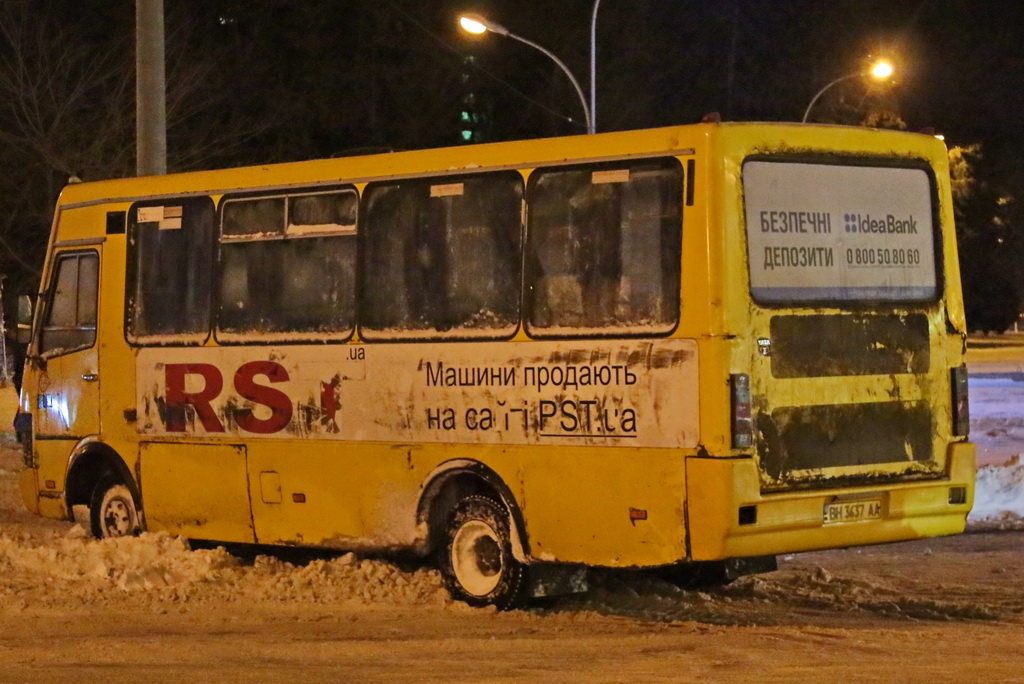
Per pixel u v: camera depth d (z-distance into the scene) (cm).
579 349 910
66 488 1237
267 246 1092
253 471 1097
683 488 858
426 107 4434
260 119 3991
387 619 955
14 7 3244
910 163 951
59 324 1246
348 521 1041
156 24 1627
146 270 1173
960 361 963
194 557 1120
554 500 920
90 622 962
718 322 852
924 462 938
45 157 3216
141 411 1172
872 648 815
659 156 884
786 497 866
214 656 845
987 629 875
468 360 968
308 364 1061
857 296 916
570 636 881
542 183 938
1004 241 6084
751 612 956
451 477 990
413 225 1005
